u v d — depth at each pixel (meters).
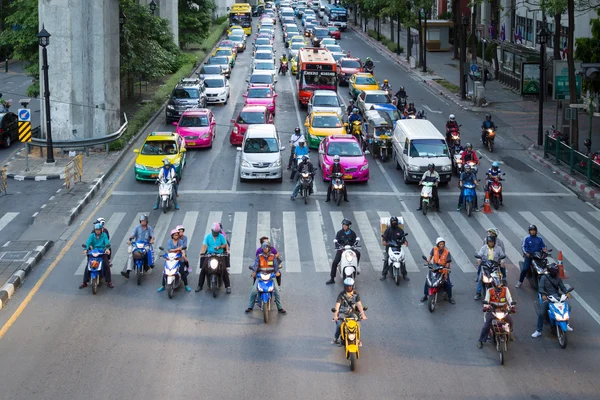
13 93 47.38
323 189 26.16
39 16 30.14
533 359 13.70
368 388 12.48
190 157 30.86
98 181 26.11
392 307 16.17
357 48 72.88
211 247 16.70
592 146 32.38
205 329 14.92
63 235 20.84
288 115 40.56
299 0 139.00
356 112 33.34
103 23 30.52
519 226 22.05
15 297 16.55
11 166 28.42
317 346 14.18
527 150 32.28
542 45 31.95
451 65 60.62
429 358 13.70
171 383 12.59
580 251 19.83
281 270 18.38
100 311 15.80
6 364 13.30
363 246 20.25
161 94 43.66
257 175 26.55
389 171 29.09
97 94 30.89
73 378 12.77
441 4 79.06
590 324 15.34
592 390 12.49
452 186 26.89
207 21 67.00
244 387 12.47
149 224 21.83
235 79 53.47
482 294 16.64
